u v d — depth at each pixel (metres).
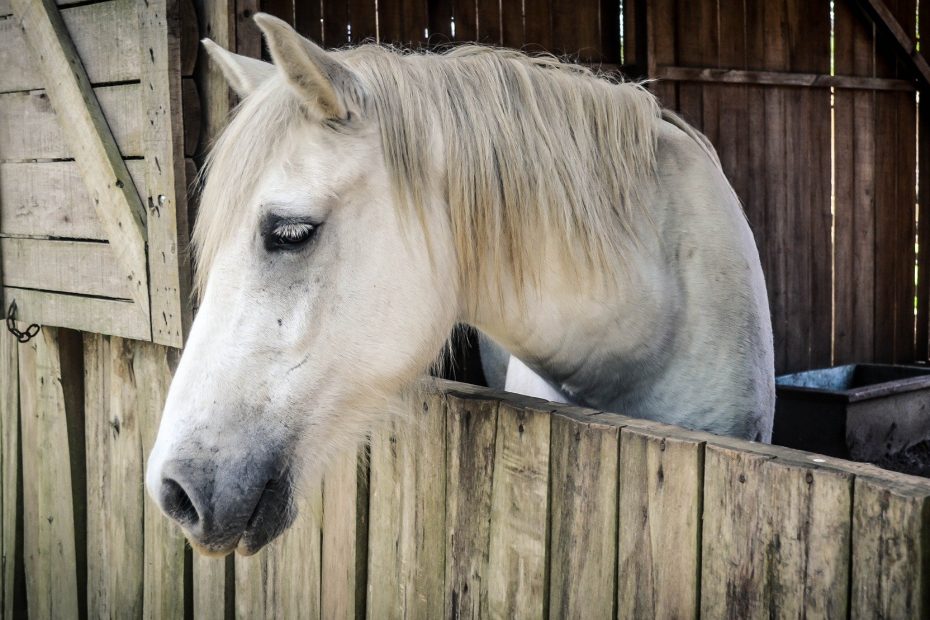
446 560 1.57
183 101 1.85
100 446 2.40
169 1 1.79
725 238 1.60
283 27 1.17
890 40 4.55
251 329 1.26
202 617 2.13
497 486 1.47
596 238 1.44
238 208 1.26
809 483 1.07
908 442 3.64
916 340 4.89
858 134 4.55
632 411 1.64
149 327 1.95
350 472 1.74
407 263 1.32
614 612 1.31
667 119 1.76
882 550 1.00
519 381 2.02
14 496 2.71
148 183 1.90
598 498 1.32
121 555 2.35
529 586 1.42
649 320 1.53
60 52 2.05
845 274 4.58
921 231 4.88
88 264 2.12
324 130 1.27
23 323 2.49
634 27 3.62
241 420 1.26
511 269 1.41
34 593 2.67
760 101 4.13
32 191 2.27
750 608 1.14
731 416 1.58
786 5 4.19
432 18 3.13
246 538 1.28
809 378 4.23
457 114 1.38
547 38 3.43
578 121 1.48
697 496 1.19
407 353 1.36
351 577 1.75
